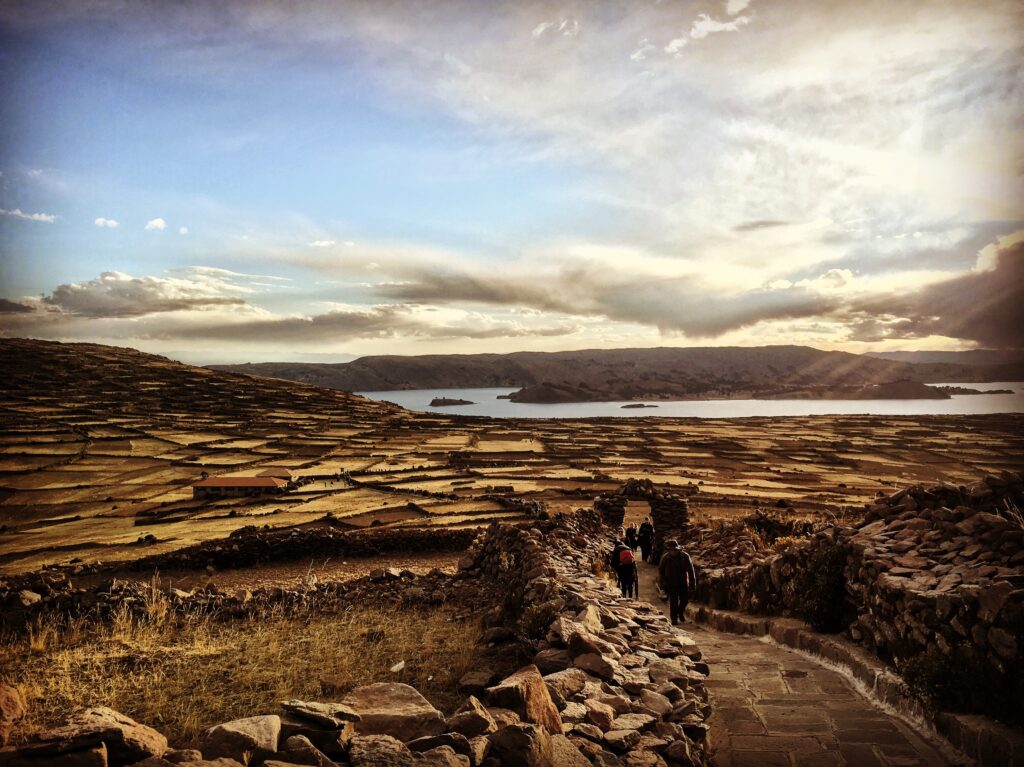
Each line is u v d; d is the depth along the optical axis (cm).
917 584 866
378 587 1647
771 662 1048
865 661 929
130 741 439
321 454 14950
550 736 523
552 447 17100
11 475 12300
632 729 602
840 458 14875
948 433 18238
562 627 856
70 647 1102
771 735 722
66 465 13288
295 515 8331
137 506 9844
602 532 3052
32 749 418
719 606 1788
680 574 1631
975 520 967
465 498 9450
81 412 18912
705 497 9331
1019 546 855
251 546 3072
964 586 759
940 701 711
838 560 1157
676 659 870
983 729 631
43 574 1555
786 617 1332
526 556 1473
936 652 746
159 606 1359
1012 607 663
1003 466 11706
